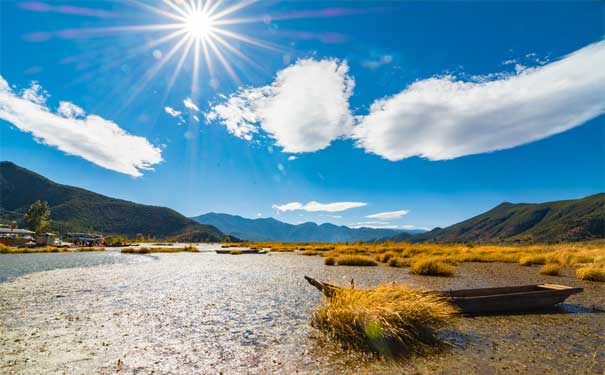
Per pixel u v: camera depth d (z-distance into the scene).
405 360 5.67
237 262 28.45
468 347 6.32
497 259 27.14
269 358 5.78
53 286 13.96
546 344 6.50
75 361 5.61
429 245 46.41
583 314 9.05
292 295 12.18
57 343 6.54
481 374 5.04
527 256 24.89
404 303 7.41
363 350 6.20
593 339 6.81
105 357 5.81
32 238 74.69
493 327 7.71
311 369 5.29
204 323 8.17
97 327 7.73
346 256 25.50
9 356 5.81
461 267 21.95
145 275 18.34
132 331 7.43
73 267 22.44
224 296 11.95
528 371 5.15
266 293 12.61
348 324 6.92
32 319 8.41
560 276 17.14
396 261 23.20
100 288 13.58
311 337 7.04
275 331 7.49
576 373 5.07
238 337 7.03
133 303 10.56
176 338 6.94
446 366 5.38
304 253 41.62
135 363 5.53
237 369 5.29
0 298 11.19
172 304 10.45
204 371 5.21
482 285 14.09
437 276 17.25
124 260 30.11
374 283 14.94
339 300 7.89
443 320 7.50
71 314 9.00
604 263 20.23
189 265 25.09
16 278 16.39
